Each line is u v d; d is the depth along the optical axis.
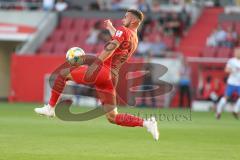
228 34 91.88
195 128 51.06
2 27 94.62
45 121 55.22
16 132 44.16
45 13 97.75
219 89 82.88
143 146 36.69
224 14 96.75
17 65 88.75
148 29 93.69
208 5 103.75
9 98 92.12
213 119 64.31
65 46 94.12
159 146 36.91
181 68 82.19
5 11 97.19
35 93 88.50
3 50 97.69
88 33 95.81
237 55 64.38
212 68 84.88
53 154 31.98
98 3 101.06
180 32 94.56
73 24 97.88
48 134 42.91
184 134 45.25
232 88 64.81
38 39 95.06
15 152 32.56
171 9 102.62
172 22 94.25
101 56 32.00
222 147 37.16
